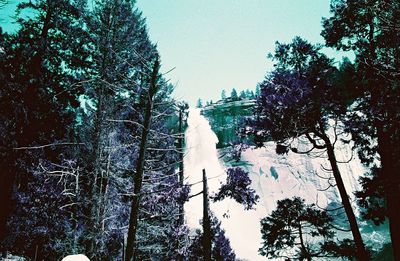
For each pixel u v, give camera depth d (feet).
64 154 51.01
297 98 42.55
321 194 252.01
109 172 43.91
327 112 44.62
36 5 63.05
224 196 49.21
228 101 408.67
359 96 43.47
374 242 154.61
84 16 57.88
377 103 38.50
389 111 35.86
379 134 41.14
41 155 50.67
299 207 50.90
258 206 253.03
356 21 40.93
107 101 46.34
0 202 46.91
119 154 47.44
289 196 258.37
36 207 46.75
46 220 46.60
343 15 42.63
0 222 46.24
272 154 301.02
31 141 53.16
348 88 44.24
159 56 33.65
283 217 50.52
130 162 50.49
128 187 46.96
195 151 293.02
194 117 358.02
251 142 50.88
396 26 26.53
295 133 45.55
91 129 45.37
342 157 264.72
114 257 46.91
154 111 33.47
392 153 38.88
